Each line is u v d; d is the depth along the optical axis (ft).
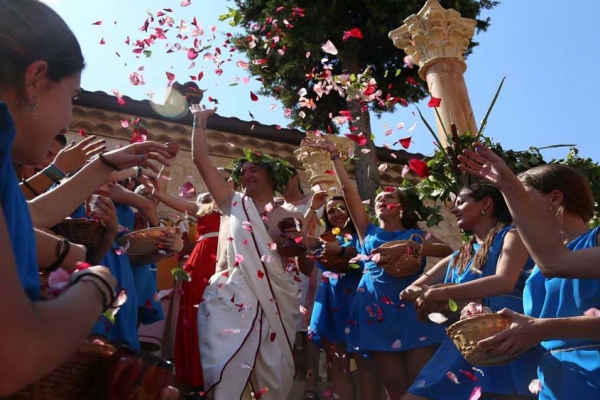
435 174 18.51
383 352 16.06
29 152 5.99
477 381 12.08
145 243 14.39
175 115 30.83
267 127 33.55
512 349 9.73
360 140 17.97
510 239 12.64
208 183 16.88
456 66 26.61
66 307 4.76
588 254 9.09
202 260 17.28
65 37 6.01
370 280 16.62
